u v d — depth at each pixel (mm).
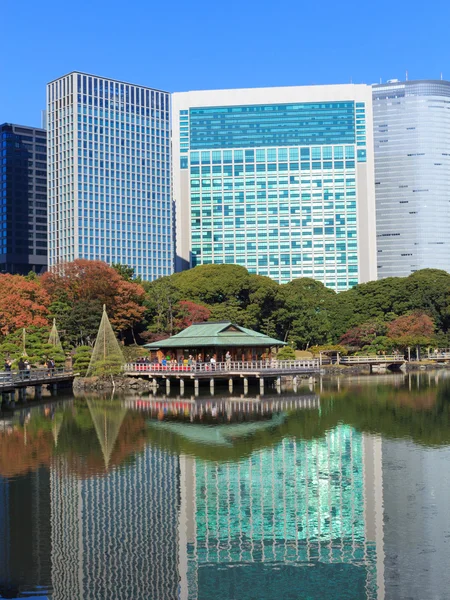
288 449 52594
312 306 176750
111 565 31203
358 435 58156
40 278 147375
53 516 37031
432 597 28172
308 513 37625
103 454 51000
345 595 28312
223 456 50250
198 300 163125
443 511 37531
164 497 40344
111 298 133250
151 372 97438
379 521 36281
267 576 30375
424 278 181250
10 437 58250
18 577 30266
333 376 131500
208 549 32906
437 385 107188
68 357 113938
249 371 94562
